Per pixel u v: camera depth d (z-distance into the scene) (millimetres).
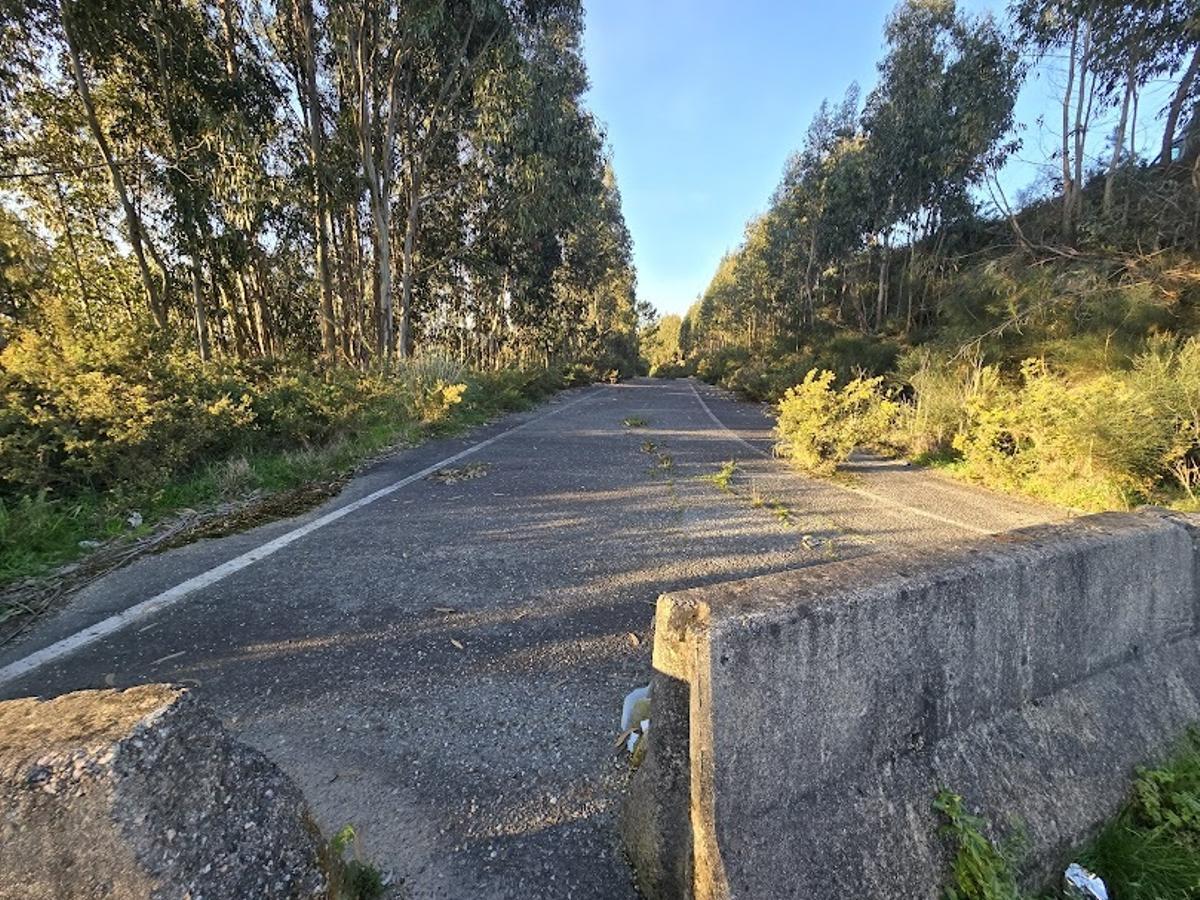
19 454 4273
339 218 16188
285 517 4875
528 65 15281
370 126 14883
